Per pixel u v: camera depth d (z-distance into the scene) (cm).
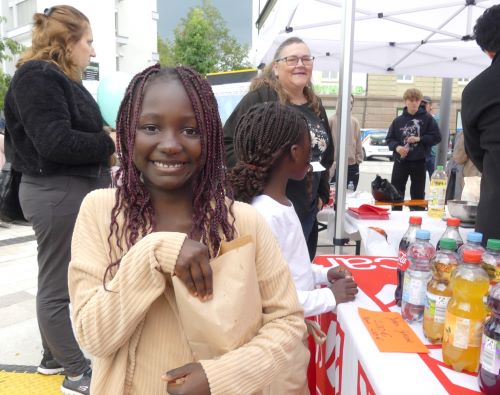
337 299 132
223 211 91
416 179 559
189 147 85
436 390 87
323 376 147
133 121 85
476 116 177
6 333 262
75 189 188
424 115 546
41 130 172
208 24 1803
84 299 80
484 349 84
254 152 140
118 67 1738
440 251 117
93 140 187
